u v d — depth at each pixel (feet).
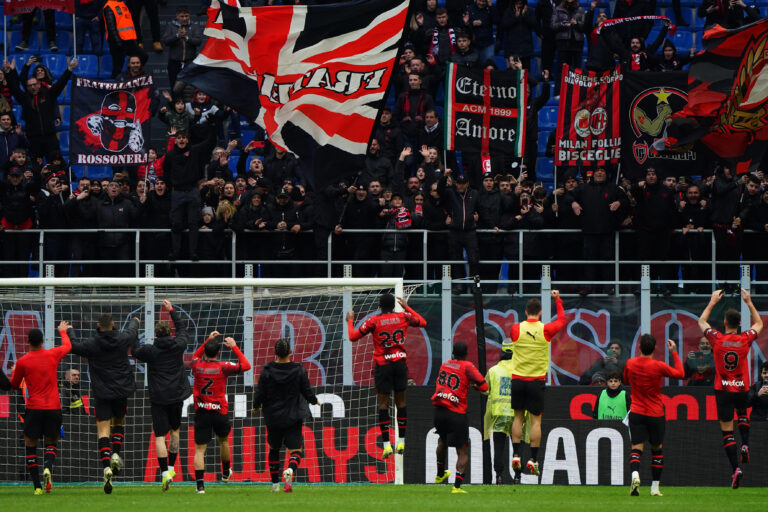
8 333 197.88
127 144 216.13
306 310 205.05
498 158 234.99
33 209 216.54
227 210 208.03
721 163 205.77
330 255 211.41
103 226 211.82
